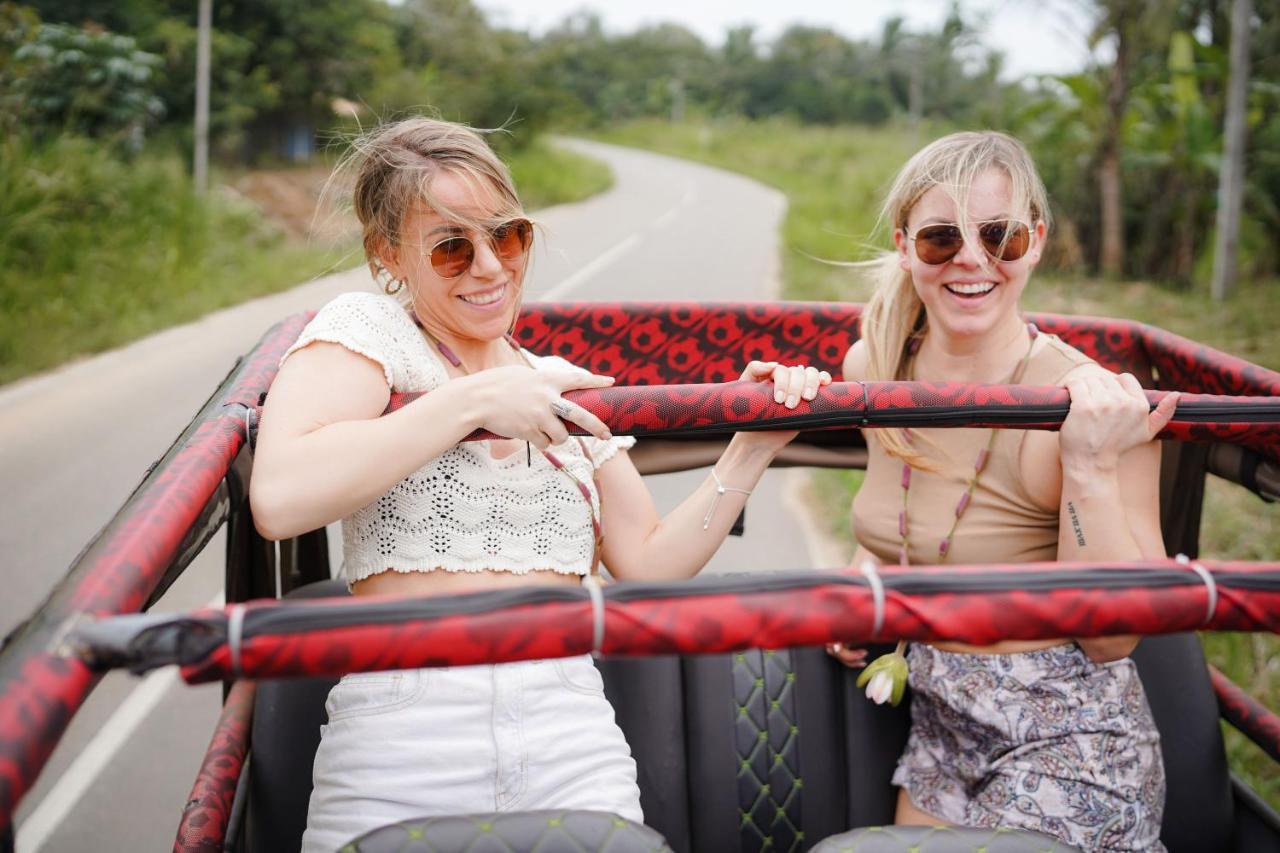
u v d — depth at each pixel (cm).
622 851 136
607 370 254
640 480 194
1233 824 201
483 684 160
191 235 1174
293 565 222
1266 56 1331
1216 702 205
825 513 514
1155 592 113
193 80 1802
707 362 256
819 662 206
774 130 4947
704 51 8119
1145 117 1363
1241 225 1320
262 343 218
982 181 182
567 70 7088
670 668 204
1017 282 186
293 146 2058
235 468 173
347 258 204
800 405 162
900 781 197
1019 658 183
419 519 166
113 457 611
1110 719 180
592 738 166
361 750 158
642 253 1432
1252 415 164
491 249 171
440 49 2839
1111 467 167
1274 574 115
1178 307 1092
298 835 185
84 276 993
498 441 172
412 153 170
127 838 300
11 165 1031
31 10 1484
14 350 815
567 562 175
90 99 1399
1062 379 186
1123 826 176
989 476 189
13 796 91
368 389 167
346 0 2208
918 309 203
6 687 98
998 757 183
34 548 484
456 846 135
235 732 195
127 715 360
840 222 1861
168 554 130
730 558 464
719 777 198
